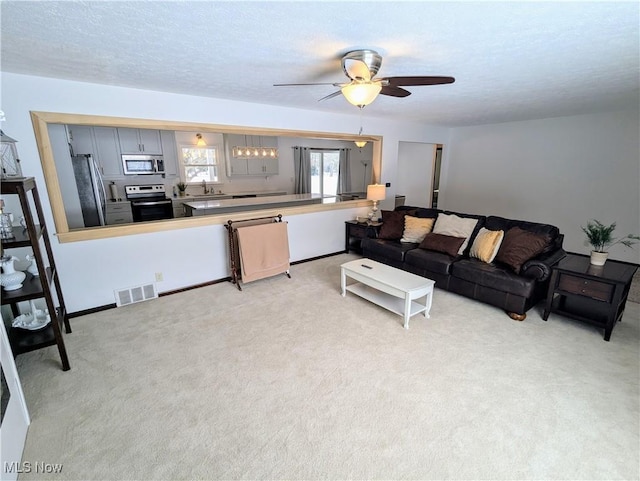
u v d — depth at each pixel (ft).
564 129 15.83
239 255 12.09
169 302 10.96
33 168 8.61
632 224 14.37
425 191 23.02
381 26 5.40
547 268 9.17
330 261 15.64
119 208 18.47
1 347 5.08
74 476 4.89
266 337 8.74
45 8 4.70
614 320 8.24
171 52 6.63
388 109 13.66
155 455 5.24
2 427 4.67
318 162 28.02
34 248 6.44
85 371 7.30
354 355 7.91
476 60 7.21
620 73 8.26
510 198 18.43
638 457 5.14
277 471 4.97
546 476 4.85
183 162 21.99
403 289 9.04
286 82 9.11
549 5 4.65
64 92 8.69
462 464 5.06
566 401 6.35
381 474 4.91
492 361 7.64
